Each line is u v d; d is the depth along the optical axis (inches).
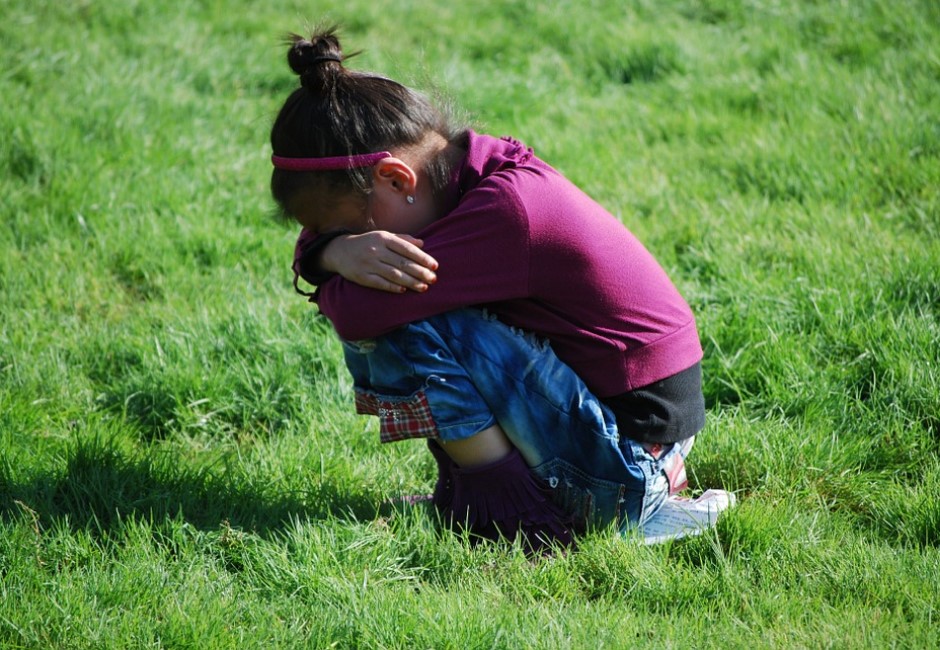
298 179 384.5
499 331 386.9
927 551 394.6
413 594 372.2
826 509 430.0
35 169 722.8
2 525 397.4
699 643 343.3
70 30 959.0
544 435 396.2
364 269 377.4
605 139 830.5
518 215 375.9
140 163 750.5
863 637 341.4
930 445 474.6
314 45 381.1
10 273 617.9
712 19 1095.0
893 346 525.7
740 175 759.1
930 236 647.8
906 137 763.4
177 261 650.8
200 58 941.8
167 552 393.1
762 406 515.8
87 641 343.6
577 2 1139.3
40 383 527.5
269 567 386.0
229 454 485.1
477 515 407.8
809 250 630.5
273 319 585.0
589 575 392.2
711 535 407.2
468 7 1138.7
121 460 448.1
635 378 397.1
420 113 389.1
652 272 406.6
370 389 410.9
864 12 1035.9
